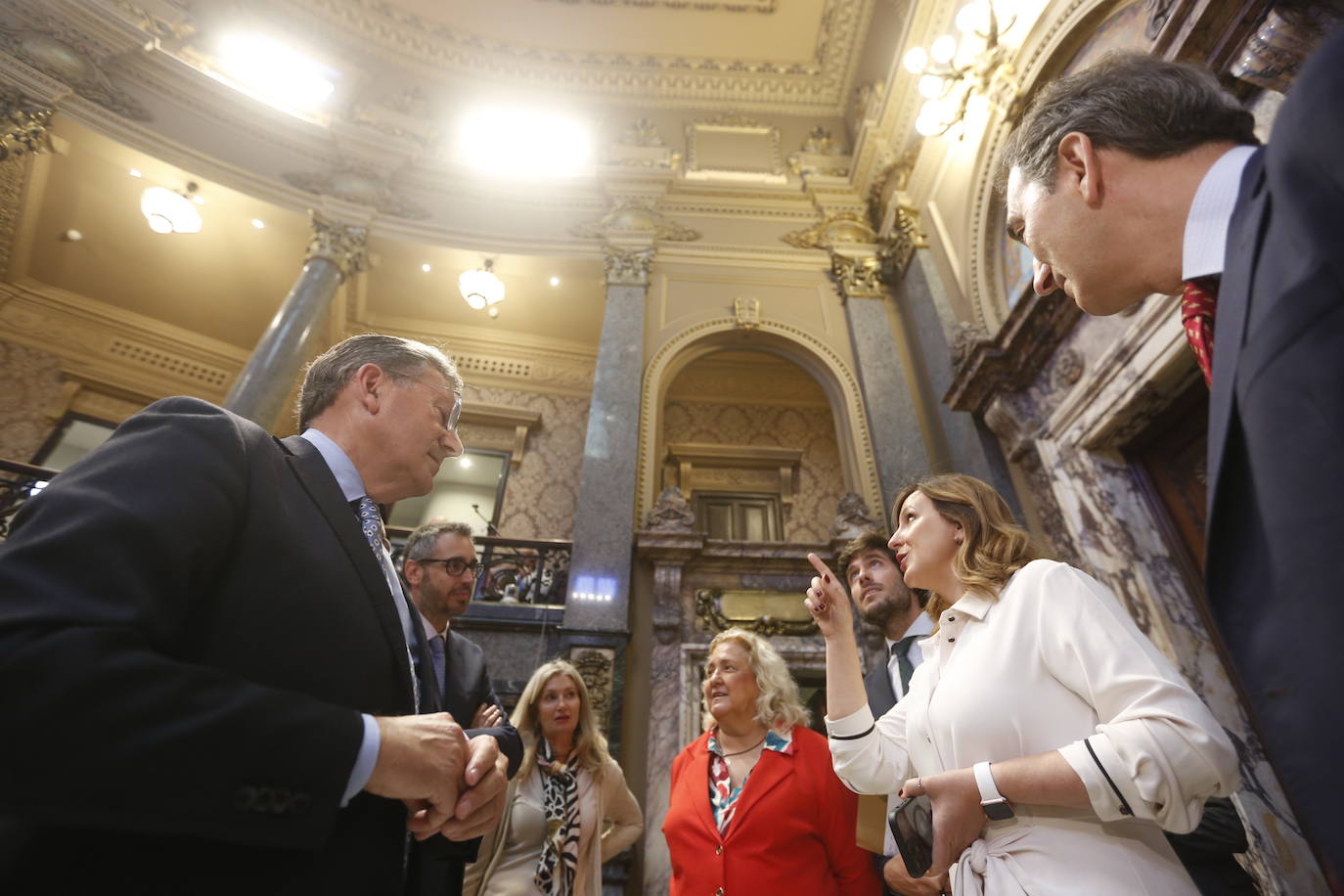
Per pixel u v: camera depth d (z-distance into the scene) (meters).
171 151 7.59
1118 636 1.17
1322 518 0.50
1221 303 0.67
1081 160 0.93
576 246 8.88
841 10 10.56
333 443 1.30
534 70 11.02
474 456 9.88
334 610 0.98
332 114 9.09
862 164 9.57
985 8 6.22
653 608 5.84
